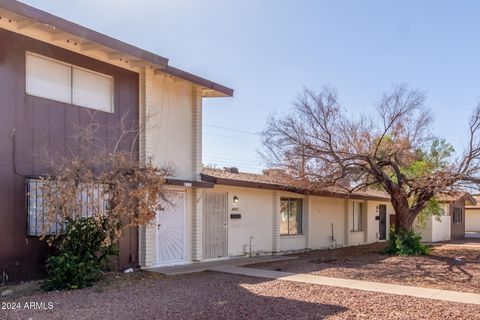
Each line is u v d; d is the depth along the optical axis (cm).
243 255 1694
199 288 1024
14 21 1018
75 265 1005
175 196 1415
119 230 1049
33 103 1059
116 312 789
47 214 989
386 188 1877
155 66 1295
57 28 1034
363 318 764
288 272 1285
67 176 1011
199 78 1445
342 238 2362
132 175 1084
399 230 1875
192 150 1490
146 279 1136
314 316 773
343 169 1747
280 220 1925
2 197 989
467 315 794
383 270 1350
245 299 904
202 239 1515
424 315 791
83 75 1181
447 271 1343
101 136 1204
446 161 1952
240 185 1577
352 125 1791
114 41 1147
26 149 1038
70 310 801
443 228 3122
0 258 981
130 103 1297
